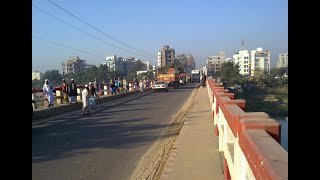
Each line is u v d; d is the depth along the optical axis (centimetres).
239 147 375
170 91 4606
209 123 1408
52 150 1001
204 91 3888
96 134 1285
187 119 1562
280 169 215
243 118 370
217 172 696
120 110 2206
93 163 847
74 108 2330
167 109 2216
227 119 544
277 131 327
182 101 2872
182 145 976
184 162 784
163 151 968
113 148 1027
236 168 402
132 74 10500
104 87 3481
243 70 9725
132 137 1213
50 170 783
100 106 2520
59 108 2086
